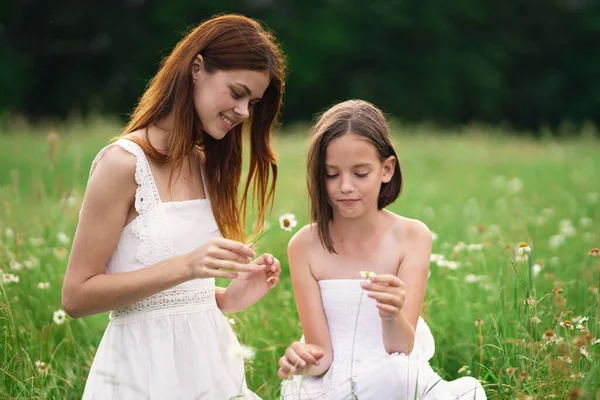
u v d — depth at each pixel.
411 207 8.19
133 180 3.11
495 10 31.20
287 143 14.77
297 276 3.48
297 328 4.32
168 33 27.97
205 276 2.90
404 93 29.77
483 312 4.23
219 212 3.40
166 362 3.09
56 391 3.55
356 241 3.44
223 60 3.11
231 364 3.27
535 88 31.27
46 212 5.91
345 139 3.17
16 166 9.97
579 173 10.83
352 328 3.40
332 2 30.14
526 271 4.71
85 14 27.77
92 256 3.07
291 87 29.28
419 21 29.78
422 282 3.39
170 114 3.22
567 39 32.12
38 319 4.23
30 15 27.67
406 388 3.14
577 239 6.20
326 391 3.26
